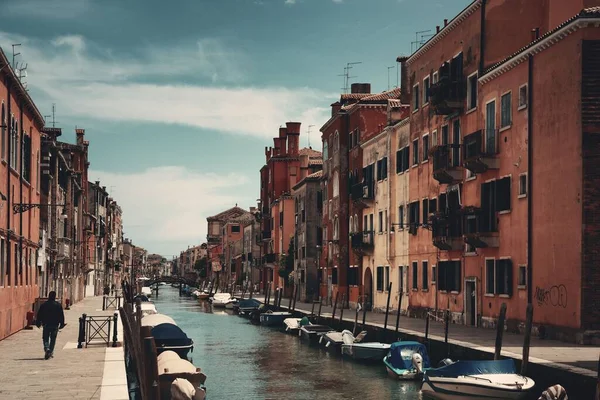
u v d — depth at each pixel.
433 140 35.69
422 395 20.50
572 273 22.98
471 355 21.48
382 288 43.03
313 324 41.56
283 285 72.88
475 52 30.98
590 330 22.25
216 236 160.50
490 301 29.00
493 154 28.48
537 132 25.48
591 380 15.56
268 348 35.12
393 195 41.28
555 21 28.64
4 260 25.16
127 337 25.89
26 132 30.89
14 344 23.42
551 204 24.41
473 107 31.36
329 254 53.84
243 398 21.98
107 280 98.81
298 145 79.06
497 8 30.28
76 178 62.72
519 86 26.94
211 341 38.88
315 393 22.48
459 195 32.16
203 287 127.12
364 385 23.64
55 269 45.53
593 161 22.69
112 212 108.44
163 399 18.52
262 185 86.88
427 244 36.16
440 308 34.16
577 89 23.06
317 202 61.88
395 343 25.30
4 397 13.52
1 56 23.52
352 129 49.47
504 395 17.17
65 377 16.09
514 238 27.02
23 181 29.78
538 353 19.92
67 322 34.16
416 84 37.94
